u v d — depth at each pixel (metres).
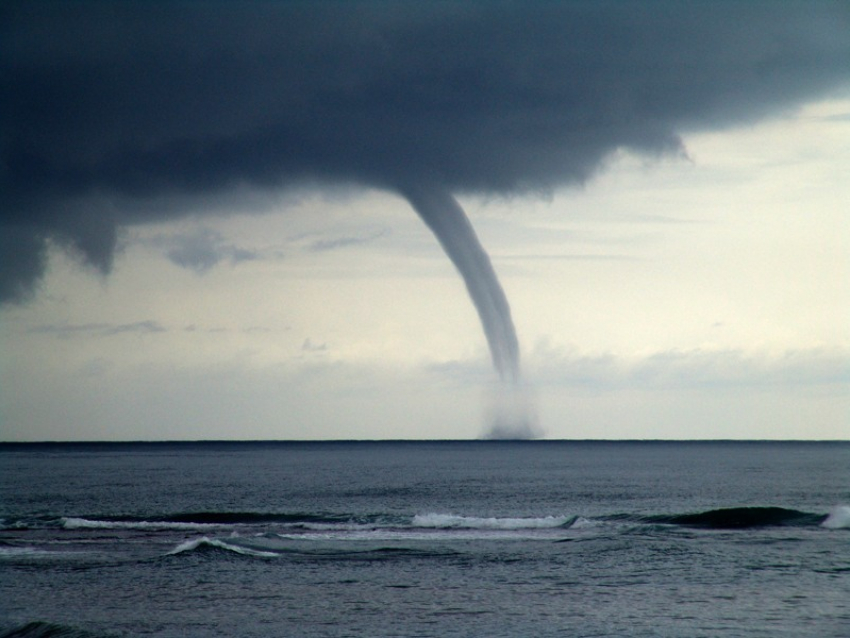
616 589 107.25
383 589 107.75
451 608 98.56
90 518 183.00
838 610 96.56
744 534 150.88
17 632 88.75
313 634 88.38
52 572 117.75
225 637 87.50
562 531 157.12
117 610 97.81
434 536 151.00
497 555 130.38
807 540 143.75
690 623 91.81
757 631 88.81
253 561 125.50
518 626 91.06
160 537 153.00
